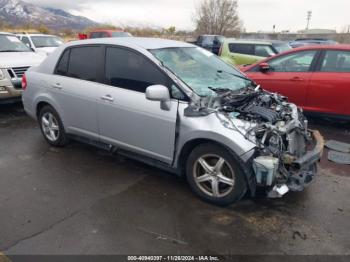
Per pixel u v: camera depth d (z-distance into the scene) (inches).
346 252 115.2
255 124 132.8
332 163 189.5
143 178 167.6
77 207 140.9
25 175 170.7
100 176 169.6
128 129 162.2
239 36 1798.7
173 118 143.5
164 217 134.1
